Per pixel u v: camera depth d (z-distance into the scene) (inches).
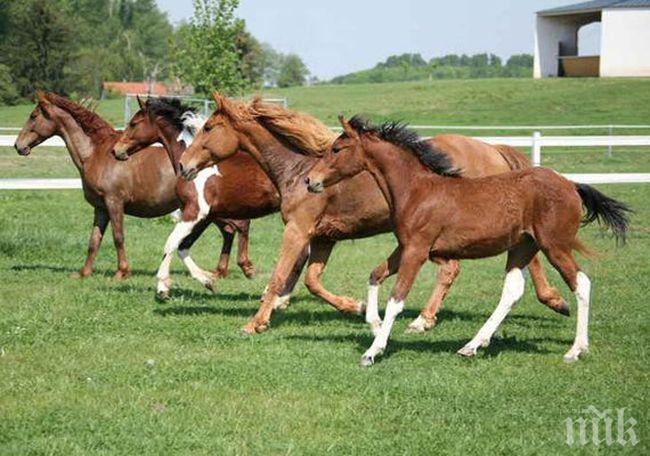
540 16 2164.1
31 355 337.7
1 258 551.8
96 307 417.4
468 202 332.2
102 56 3211.1
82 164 492.7
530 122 1535.4
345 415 278.7
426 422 273.7
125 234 656.4
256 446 251.6
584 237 664.4
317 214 381.4
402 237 338.0
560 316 426.9
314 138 380.8
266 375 315.6
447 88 2094.0
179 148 443.5
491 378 316.8
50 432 259.6
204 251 597.6
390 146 339.3
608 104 1694.1
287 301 411.5
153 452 245.3
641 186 930.7
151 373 315.6
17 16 2405.3
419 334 390.0
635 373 323.6
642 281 499.5
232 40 1122.7
